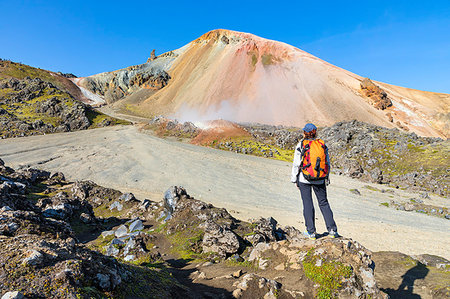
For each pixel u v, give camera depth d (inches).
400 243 1087.0
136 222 895.1
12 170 1509.6
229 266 398.0
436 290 425.4
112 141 3671.3
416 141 2866.6
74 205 1067.3
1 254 169.9
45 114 4389.8
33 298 141.6
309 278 253.1
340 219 1423.5
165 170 2610.7
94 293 168.7
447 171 2235.5
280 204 1771.7
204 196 1920.5
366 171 2559.1
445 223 1411.2
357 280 240.4
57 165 2573.8
